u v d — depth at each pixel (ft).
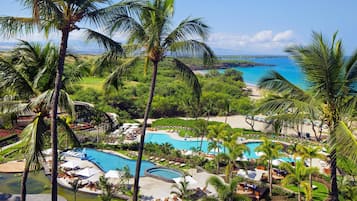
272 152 106.32
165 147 149.07
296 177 89.30
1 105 50.14
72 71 55.77
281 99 43.21
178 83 259.19
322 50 41.93
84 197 93.91
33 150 46.73
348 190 83.05
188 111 230.89
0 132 147.02
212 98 234.58
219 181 67.87
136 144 153.89
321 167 132.57
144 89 241.35
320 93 43.65
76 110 58.23
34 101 47.52
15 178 104.78
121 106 222.28
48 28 41.01
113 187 98.89
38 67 53.83
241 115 249.55
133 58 56.49
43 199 81.41
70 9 40.55
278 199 102.17
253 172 119.34
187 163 133.69
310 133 187.42
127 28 51.21
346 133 37.42
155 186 105.70
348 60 42.63
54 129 43.39
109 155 145.38
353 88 43.11
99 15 41.24
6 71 48.14
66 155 134.72
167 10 55.42
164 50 55.52
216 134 130.82
